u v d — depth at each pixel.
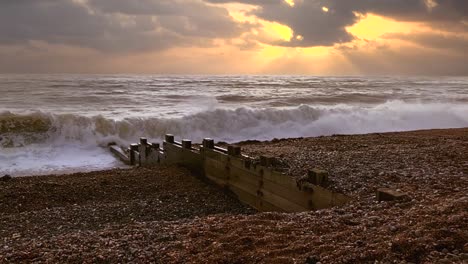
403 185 7.10
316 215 5.88
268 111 20.34
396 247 4.16
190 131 18.59
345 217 5.56
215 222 5.95
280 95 35.50
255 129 19.48
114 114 20.98
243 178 8.69
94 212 8.16
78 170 13.17
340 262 4.05
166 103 27.92
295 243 4.69
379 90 44.91
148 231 5.66
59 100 29.73
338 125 20.45
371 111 22.58
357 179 7.70
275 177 7.69
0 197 9.02
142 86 50.78
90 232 6.16
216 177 9.77
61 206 8.67
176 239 5.25
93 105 26.48
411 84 64.31
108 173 11.23
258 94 36.94
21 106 25.34
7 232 7.06
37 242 5.77
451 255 3.87
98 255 4.80
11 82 58.25
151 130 18.05
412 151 10.70
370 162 9.24
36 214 8.05
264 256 4.39
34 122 16.44
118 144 17.03
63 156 15.06
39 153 15.18
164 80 73.62
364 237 4.65
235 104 27.20
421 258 3.93
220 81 72.19
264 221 5.70
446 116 22.73
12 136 15.89
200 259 4.45
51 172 12.84
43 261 4.78
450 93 39.53
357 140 14.61
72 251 5.04
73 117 16.97
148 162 13.32
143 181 10.23
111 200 9.02
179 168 11.24
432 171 8.12
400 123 21.47
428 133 17.41
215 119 19.39
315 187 6.80
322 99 31.44
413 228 4.64
